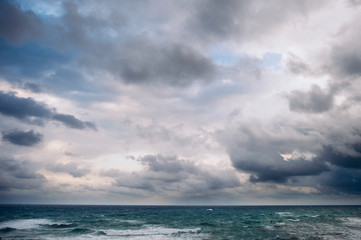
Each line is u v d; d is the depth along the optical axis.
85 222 50.97
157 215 81.88
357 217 62.84
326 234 32.25
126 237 30.72
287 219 57.97
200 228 39.97
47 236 31.11
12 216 67.31
